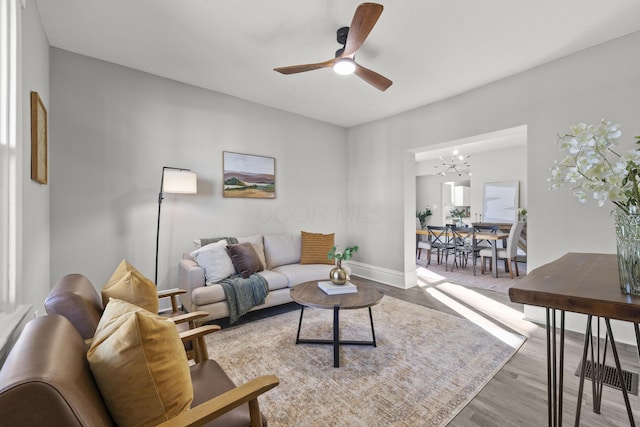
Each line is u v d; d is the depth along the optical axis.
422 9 2.12
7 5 1.48
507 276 5.00
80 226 2.75
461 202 9.27
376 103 3.98
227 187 3.71
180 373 0.92
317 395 1.79
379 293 2.45
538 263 2.93
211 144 3.58
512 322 2.92
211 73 3.13
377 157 4.70
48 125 2.57
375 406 1.69
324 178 4.85
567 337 2.57
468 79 3.24
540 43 2.56
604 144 0.95
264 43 2.56
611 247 2.55
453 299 3.69
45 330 0.80
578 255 1.68
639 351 0.97
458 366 2.11
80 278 1.43
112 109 2.92
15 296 1.46
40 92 2.20
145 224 3.12
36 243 2.02
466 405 1.69
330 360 2.20
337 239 5.05
